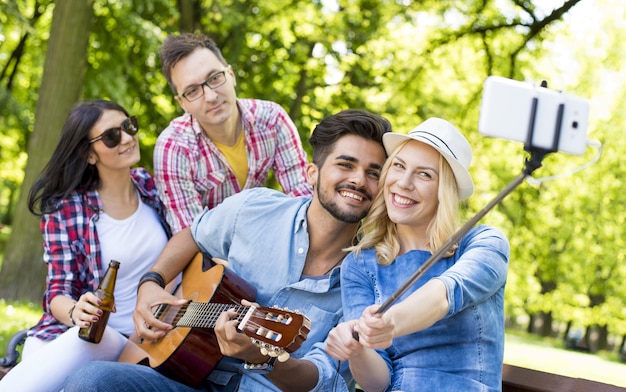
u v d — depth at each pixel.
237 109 4.08
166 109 13.28
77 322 3.19
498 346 2.56
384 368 2.54
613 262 15.96
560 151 1.86
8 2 11.75
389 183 2.64
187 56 3.89
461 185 2.62
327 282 2.92
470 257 2.49
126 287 3.60
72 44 9.76
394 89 12.44
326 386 2.71
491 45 11.58
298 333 2.38
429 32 11.98
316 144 2.96
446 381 2.49
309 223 3.02
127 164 3.62
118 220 3.63
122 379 2.78
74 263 3.56
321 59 13.24
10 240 9.87
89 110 3.58
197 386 2.96
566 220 15.38
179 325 3.02
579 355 11.31
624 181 14.61
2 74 16.80
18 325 7.51
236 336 2.49
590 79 13.49
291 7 12.34
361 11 12.62
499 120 1.88
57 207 3.56
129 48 12.20
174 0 12.21
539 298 17.50
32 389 3.12
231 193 4.11
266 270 3.05
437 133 2.60
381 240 2.76
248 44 13.22
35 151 9.73
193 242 3.35
